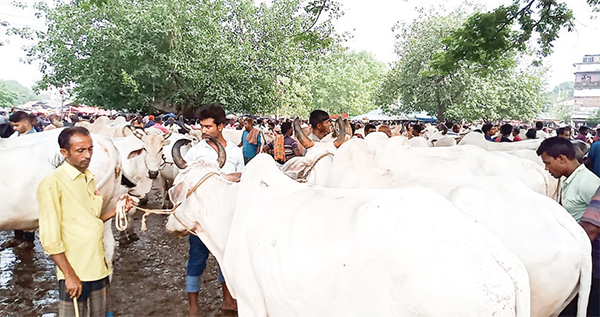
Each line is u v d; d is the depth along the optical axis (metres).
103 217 3.47
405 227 2.15
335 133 4.82
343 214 2.37
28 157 4.68
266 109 20.19
